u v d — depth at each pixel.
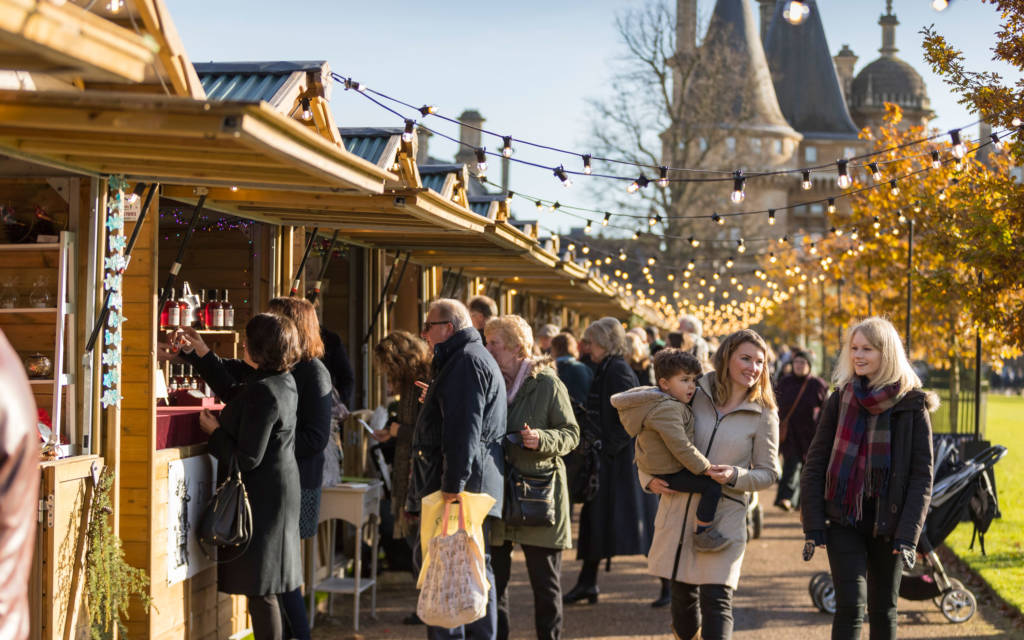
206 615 5.64
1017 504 12.42
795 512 12.52
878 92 103.38
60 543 4.50
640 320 26.58
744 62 51.94
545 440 5.61
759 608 7.45
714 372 5.13
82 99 3.27
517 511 5.65
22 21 2.71
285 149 3.54
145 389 5.04
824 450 4.90
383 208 5.77
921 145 14.99
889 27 106.06
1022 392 54.12
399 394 6.98
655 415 4.90
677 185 43.69
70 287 4.80
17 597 1.51
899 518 4.66
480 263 10.94
